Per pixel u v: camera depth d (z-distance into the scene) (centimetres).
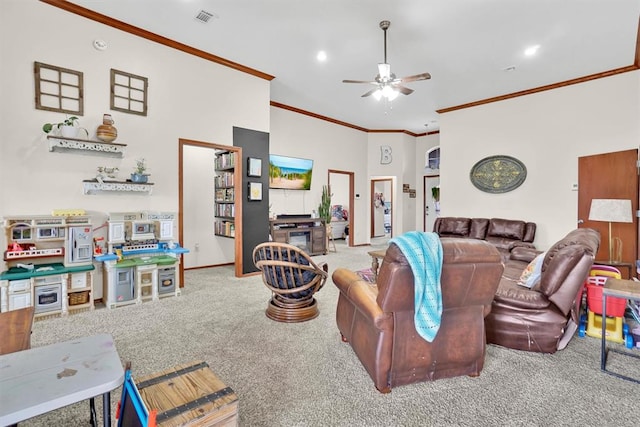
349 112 728
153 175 398
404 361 192
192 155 573
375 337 193
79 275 329
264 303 363
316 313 323
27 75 314
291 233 679
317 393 192
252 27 377
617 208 389
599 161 484
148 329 286
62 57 333
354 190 855
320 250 723
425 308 180
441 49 426
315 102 655
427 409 177
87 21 347
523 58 450
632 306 295
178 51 416
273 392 192
